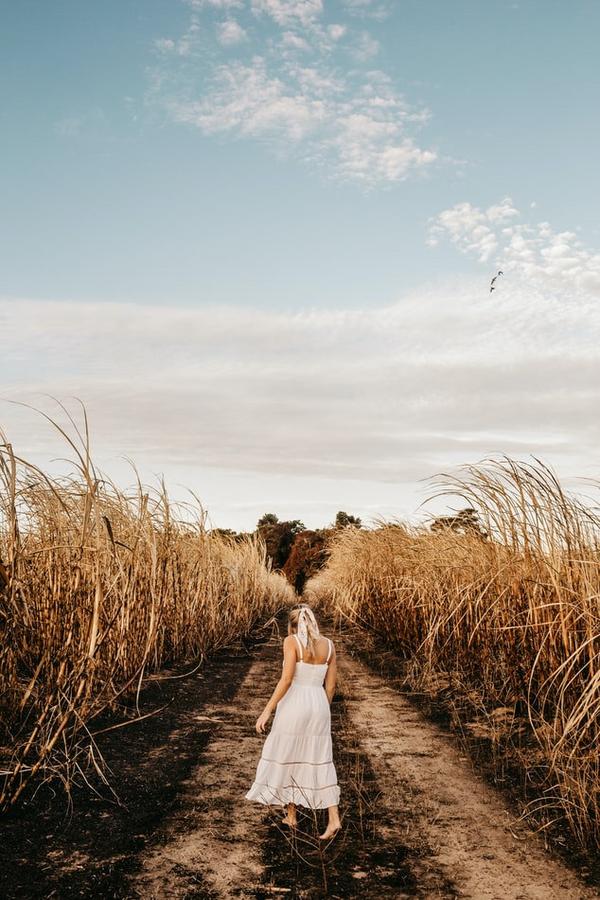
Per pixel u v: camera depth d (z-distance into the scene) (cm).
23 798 523
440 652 1123
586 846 469
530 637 794
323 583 2694
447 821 518
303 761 496
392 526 1633
